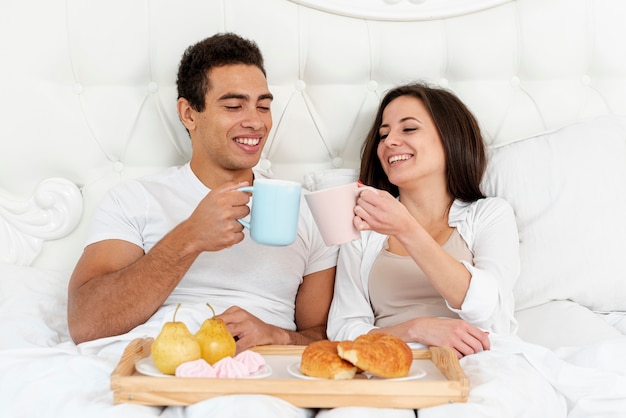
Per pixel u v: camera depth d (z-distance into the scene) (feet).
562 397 3.87
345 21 5.90
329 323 4.99
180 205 5.10
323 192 4.04
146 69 5.71
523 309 5.24
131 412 3.24
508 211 5.11
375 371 3.42
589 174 5.39
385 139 5.21
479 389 3.52
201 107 5.08
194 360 3.48
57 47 5.57
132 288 4.45
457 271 4.35
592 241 5.24
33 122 5.59
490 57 5.97
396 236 4.23
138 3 5.62
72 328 4.59
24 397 3.60
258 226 3.90
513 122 6.04
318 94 5.92
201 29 5.71
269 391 3.30
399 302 4.90
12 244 5.61
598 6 6.04
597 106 6.09
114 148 5.74
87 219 5.70
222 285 4.97
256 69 5.15
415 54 5.92
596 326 4.81
